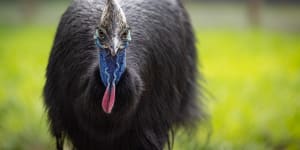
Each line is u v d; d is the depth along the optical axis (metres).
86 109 10.17
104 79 9.65
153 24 11.88
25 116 17.73
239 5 47.09
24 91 20.77
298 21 40.66
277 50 29.97
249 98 20.38
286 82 22.80
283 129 17.28
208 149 15.69
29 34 34.25
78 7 11.77
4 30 35.72
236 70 24.97
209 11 44.88
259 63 26.67
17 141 16.17
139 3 11.99
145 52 11.34
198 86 14.45
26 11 40.44
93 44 11.04
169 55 12.12
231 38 33.47
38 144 16.27
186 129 13.98
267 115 18.45
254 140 16.73
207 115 15.35
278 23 40.09
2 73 23.81
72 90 11.08
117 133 10.65
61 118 11.67
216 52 29.03
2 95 20.06
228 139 16.77
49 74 11.84
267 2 46.69
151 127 11.59
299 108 19.36
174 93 12.26
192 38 14.03
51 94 11.77
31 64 25.69
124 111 9.95
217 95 20.36
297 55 28.44
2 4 46.31
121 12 9.48
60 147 12.09
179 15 13.09
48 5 45.75
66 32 11.62
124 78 9.77
